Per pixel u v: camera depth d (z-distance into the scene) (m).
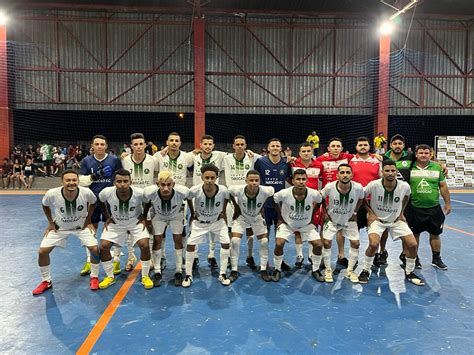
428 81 17.86
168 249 6.25
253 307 3.92
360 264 5.39
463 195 13.92
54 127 19.75
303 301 4.09
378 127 17.45
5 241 6.54
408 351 3.08
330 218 4.82
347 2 16.61
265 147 21.00
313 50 17.59
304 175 4.53
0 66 15.88
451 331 3.42
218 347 3.13
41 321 3.58
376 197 4.68
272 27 17.38
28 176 15.01
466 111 18.12
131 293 4.30
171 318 3.66
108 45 16.86
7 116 16.05
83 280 4.70
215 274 5.00
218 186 4.58
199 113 16.97
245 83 17.52
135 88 17.14
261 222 4.88
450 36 17.81
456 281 4.68
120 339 3.25
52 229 4.43
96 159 5.09
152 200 4.53
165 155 5.34
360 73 17.73
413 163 5.17
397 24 17.39
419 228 5.15
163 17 16.94
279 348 3.12
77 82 16.86
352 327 3.49
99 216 5.20
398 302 4.05
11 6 15.70
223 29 17.20
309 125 20.75
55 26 16.52
